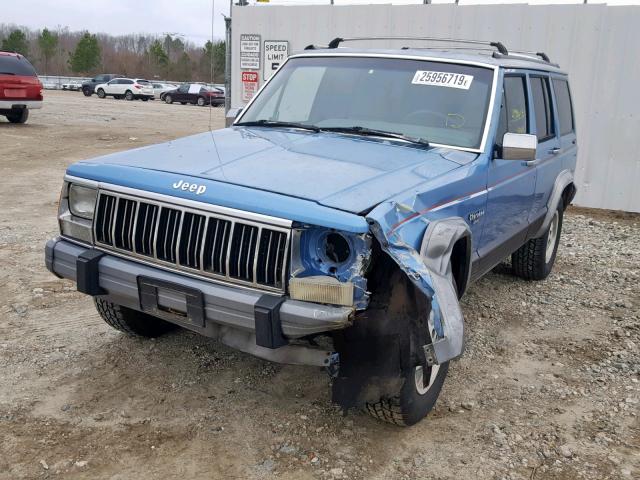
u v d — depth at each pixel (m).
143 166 3.60
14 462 3.16
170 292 3.29
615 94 10.07
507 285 6.38
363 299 2.96
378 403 3.38
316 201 3.01
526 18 10.31
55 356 4.32
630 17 9.74
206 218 3.19
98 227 3.59
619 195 10.38
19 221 7.98
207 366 4.26
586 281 6.62
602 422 3.82
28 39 93.00
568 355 4.75
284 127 4.61
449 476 3.24
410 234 3.16
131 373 4.13
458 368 4.46
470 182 3.90
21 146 15.09
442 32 10.80
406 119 4.44
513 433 3.65
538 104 5.56
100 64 79.81
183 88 44.19
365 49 5.05
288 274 3.02
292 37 11.67
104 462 3.20
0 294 5.41
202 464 3.23
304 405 3.83
